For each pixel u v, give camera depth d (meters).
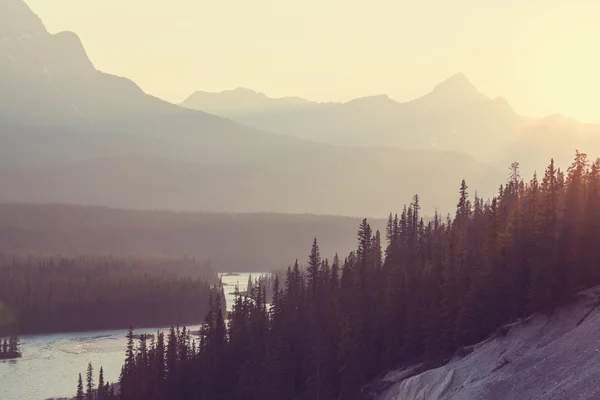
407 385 90.38
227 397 131.62
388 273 129.62
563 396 61.81
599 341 66.62
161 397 136.50
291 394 119.56
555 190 105.12
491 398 71.12
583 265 87.25
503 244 99.31
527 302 92.44
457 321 98.31
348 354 110.06
